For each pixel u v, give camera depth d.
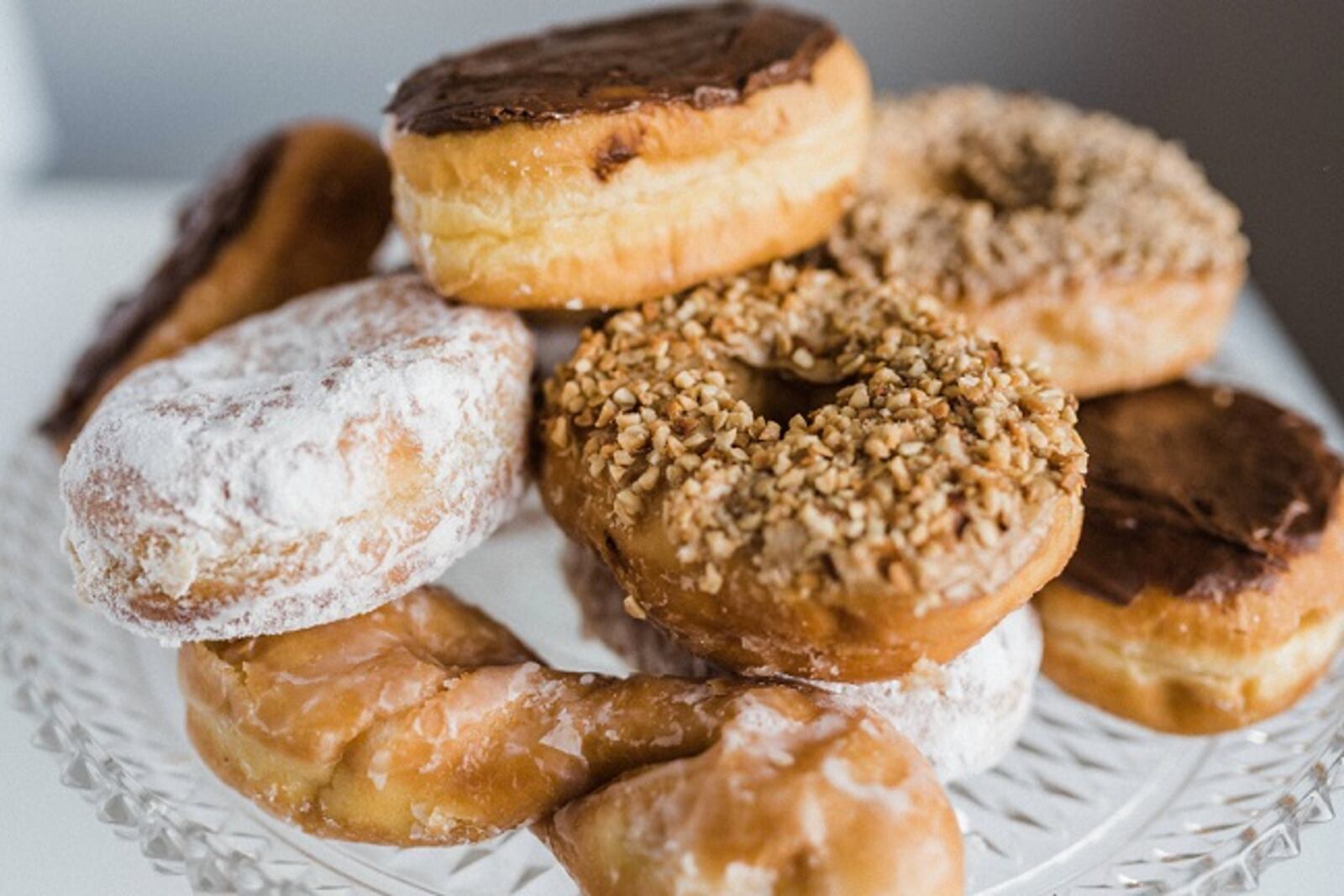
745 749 0.28
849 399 0.31
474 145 0.32
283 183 0.41
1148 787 0.33
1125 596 0.33
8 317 0.50
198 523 0.29
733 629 0.30
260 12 0.57
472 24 0.57
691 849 0.27
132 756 0.32
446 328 0.32
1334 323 0.50
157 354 0.39
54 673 0.34
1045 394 0.31
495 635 0.33
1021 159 0.43
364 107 0.60
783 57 0.34
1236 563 0.33
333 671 0.30
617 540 0.30
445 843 0.30
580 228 0.32
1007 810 0.33
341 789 0.30
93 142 0.61
